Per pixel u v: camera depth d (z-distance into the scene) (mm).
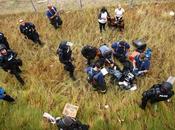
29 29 14586
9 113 12430
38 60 14672
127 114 11922
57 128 11758
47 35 15883
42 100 12766
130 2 17578
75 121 10367
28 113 12242
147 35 15102
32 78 13672
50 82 13555
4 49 12469
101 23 15070
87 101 12672
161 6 16922
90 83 12836
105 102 12500
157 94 10867
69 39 15422
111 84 13141
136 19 16078
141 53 13141
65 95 13062
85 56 13375
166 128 11422
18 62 13312
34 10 18125
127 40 14977
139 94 12562
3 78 13875
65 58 12742
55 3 18531
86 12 16984
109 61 13398
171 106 11992
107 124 11727
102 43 15062
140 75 13188
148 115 11812
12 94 13109
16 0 19375
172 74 13219
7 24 17125
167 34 15070
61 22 16000
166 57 13930
